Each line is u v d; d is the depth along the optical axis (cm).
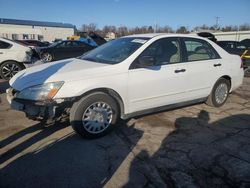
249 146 377
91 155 343
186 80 467
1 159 328
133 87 403
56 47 1499
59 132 411
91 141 384
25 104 366
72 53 1562
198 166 321
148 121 467
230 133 422
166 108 464
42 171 304
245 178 299
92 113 379
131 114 419
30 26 5794
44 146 365
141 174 303
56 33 6194
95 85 369
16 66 880
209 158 341
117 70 390
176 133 418
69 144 372
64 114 389
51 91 352
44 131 414
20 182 283
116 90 388
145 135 408
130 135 407
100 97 379
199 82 493
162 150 361
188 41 484
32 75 392
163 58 441
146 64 401
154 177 297
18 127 427
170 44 456
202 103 584
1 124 439
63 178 293
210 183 288
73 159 332
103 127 393
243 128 445
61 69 393
